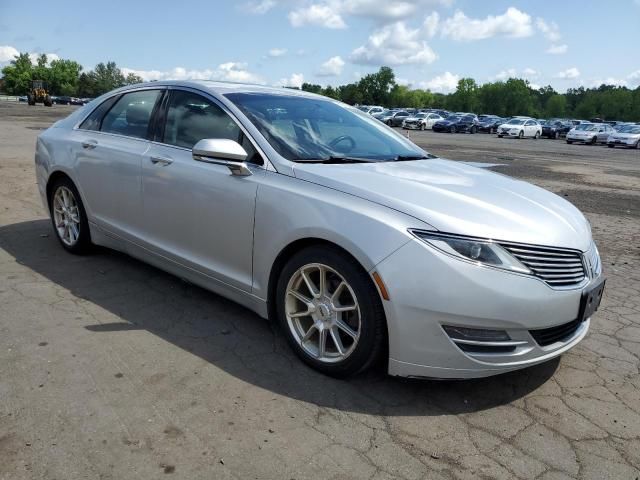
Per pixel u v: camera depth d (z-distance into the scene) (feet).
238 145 10.79
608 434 8.96
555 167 53.47
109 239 14.85
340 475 7.63
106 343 10.97
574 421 9.27
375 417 9.03
